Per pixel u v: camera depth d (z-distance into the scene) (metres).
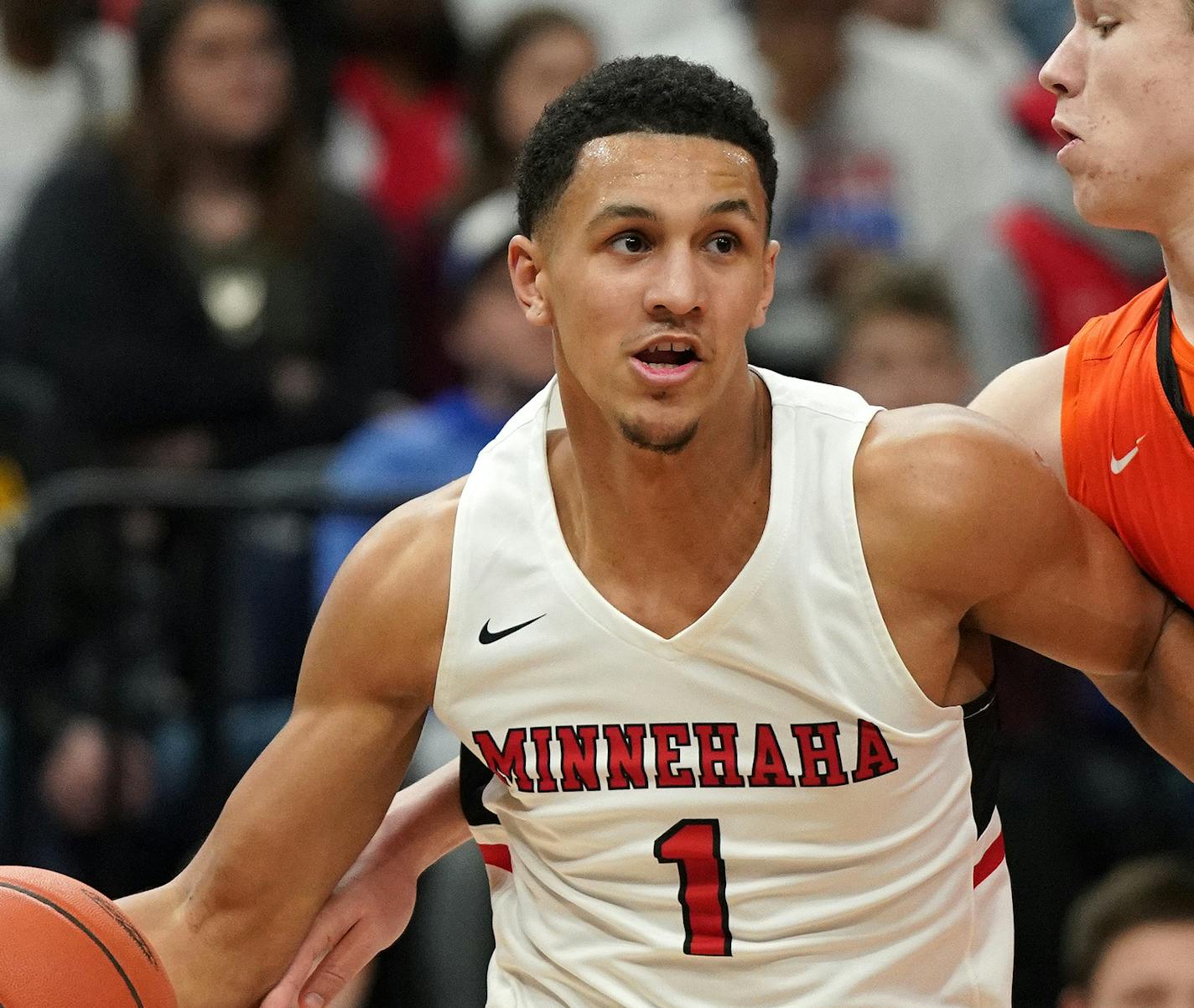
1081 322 19.55
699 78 7.94
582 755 8.42
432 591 8.56
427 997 15.05
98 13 22.20
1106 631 8.55
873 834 8.37
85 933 8.39
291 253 19.03
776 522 8.20
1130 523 8.82
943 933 8.52
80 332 18.45
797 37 20.00
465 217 19.92
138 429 18.34
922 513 8.11
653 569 8.31
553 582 8.38
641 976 8.53
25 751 15.88
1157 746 8.97
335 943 9.20
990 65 23.80
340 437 18.84
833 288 19.50
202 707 15.84
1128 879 13.56
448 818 9.59
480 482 8.68
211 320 18.69
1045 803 15.91
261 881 8.86
